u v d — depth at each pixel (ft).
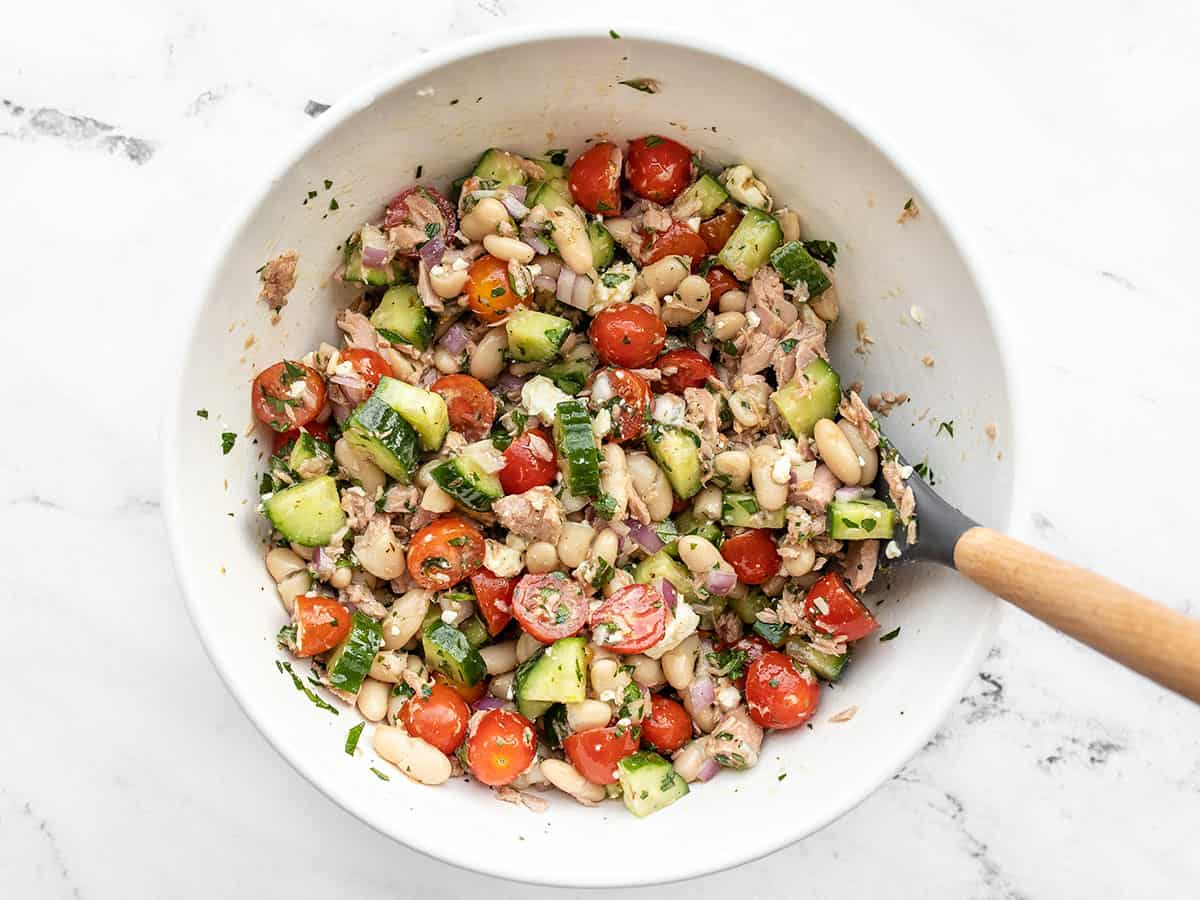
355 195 1.18
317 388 1.19
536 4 1.38
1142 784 1.39
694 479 1.23
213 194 1.37
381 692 1.18
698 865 1.08
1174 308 1.41
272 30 1.37
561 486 1.24
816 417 1.22
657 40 1.11
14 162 1.37
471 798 1.17
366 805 1.08
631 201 1.29
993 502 1.10
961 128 1.41
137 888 1.37
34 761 1.37
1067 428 1.41
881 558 1.19
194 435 1.11
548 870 1.08
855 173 1.16
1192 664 0.81
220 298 1.10
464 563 1.18
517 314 1.23
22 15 1.37
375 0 1.37
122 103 1.37
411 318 1.23
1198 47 1.42
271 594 1.18
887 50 1.40
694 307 1.27
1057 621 0.91
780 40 1.39
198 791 1.37
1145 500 1.41
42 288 1.36
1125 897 1.39
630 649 1.16
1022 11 1.41
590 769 1.17
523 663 1.21
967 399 1.15
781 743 1.22
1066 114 1.41
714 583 1.21
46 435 1.37
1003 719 1.40
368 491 1.21
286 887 1.37
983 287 1.10
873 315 1.25
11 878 1.37
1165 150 1.41
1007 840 1.40
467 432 1.25
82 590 1.37
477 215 1.21
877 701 1.16
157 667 1.37
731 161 1.25
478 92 1.14
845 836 1.40
